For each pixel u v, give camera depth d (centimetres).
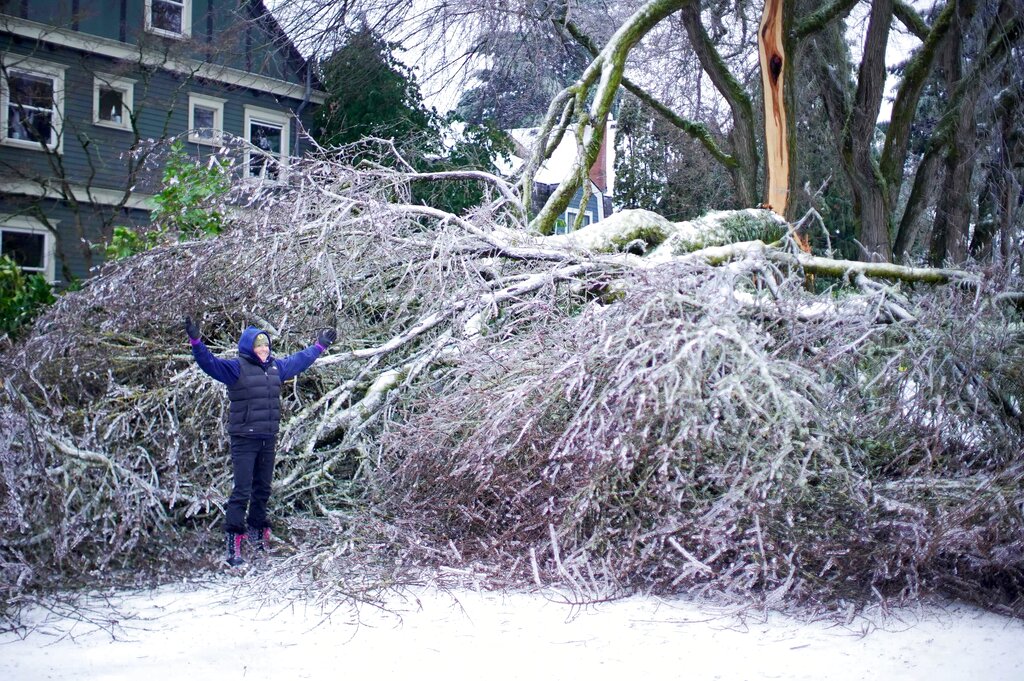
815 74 1697
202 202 860
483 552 470
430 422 525
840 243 2134
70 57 1764
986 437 514
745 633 376
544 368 499
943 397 518
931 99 2198
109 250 965
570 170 1066
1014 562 412
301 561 471
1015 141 1483
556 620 393
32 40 1728
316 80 1941
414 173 764
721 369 483
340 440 609
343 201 634
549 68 1719
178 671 331
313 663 340
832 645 361
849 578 420
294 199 657
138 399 565
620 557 440
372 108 1705
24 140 1745
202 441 559
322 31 1493
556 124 1228
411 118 1630
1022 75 1437
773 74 1321
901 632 379
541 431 477
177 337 624
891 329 584
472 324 614
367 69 1634
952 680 323
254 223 624
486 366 535
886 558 422
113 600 429
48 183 1739
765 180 1347
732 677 325
